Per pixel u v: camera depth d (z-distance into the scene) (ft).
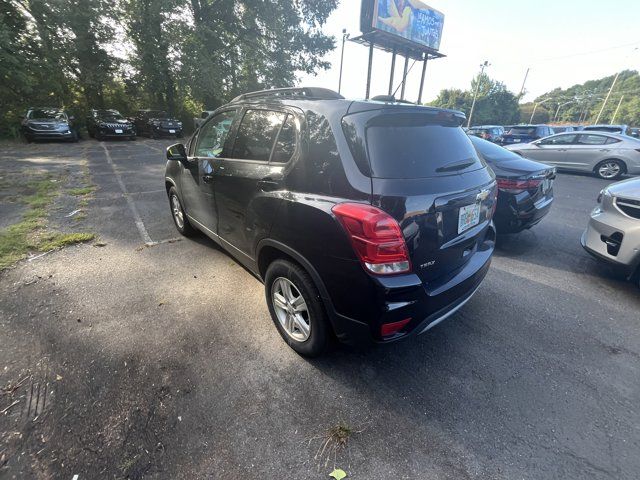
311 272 6.63
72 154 38.17
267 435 5.88
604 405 6.59
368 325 6.15
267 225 7.54
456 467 5.41
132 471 5.23
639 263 9.95
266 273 8.03
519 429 6.06
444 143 7.35
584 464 5.46
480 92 177.17
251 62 75.46
